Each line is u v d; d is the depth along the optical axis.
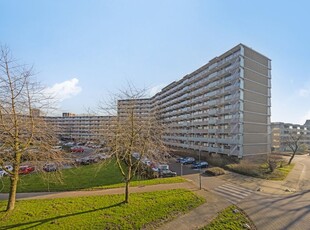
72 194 18.52
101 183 23.42
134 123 16.12
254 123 45.88
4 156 13.04
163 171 28.59
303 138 86.88
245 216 14.67
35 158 13.54
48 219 12.63
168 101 81.38
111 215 13.35
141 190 19.66
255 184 24.78
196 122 59.06
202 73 58.50
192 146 59.53
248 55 46.31
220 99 49.56
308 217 14.74
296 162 47.88
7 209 13.75
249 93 45.59
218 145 49.47
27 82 13.44
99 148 18.91
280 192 21.62
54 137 15.16
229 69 47.44
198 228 12.41
